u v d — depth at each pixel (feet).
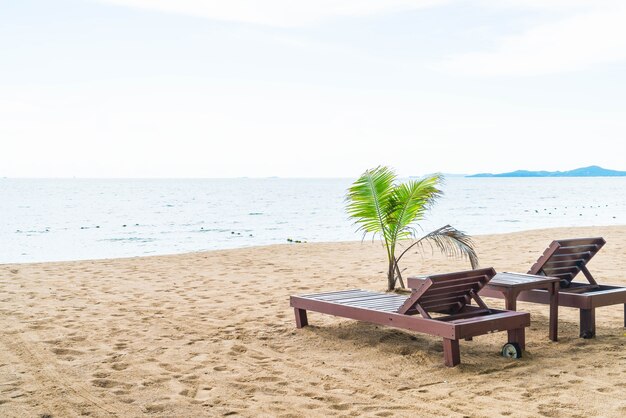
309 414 14.44
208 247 75.97
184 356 19.81
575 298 20.84
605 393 15.37
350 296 23.47
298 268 42.01
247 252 52.80
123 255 68.03
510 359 18.80
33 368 18.40
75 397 15.79
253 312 26.89
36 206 200.54
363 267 42.19
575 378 16.69
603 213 137.59
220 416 14.40
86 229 105.60
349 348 20.68
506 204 194.29
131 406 15.14
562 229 70.79
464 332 17.67
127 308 27.89
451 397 15.43
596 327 22.91
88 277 38.14
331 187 591.37
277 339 22.09
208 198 285.84
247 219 133.49
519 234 65.31
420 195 30.12
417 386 16.53
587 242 23.24
